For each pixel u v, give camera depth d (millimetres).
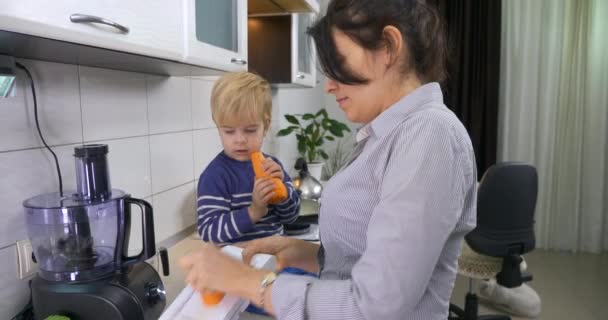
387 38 525
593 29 3053
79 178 792
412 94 555
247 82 1061
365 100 577
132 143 1171
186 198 1466
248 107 1040
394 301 460
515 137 3301
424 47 546
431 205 465
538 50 3172
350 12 529
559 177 3289
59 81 914
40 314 743
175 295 962
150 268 826
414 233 459
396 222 466
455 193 485
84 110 988
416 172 474
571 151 3232
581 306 2404
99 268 758
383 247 468
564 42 3135
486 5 3104
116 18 659
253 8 1692
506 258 1880
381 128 559
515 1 3152
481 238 1868
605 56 3074
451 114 536
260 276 566
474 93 3211
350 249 597
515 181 1813
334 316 495
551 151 3256
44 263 762
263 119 1092
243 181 1141
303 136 2684
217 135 1680
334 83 595
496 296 2332
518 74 3229
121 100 1118
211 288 591
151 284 797
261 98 1069
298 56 1856
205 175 1128
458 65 3180
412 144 496
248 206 1129
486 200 1838
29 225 762
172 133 1372
